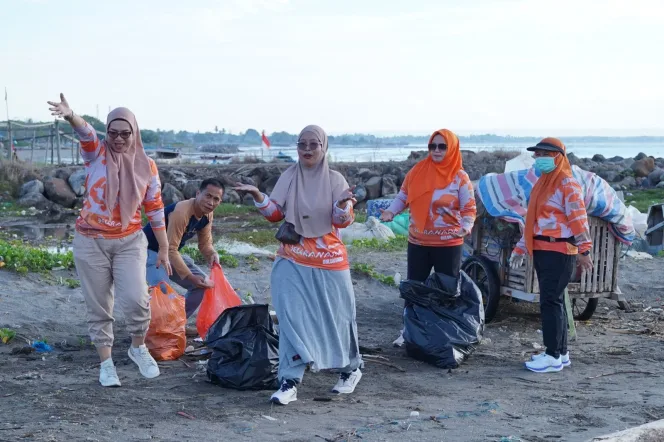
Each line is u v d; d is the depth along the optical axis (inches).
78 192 1057.5
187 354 278.2
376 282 439.5
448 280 285.3
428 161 291.4
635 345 308.5
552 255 261.3
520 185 335.9
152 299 270.4
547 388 242.8
